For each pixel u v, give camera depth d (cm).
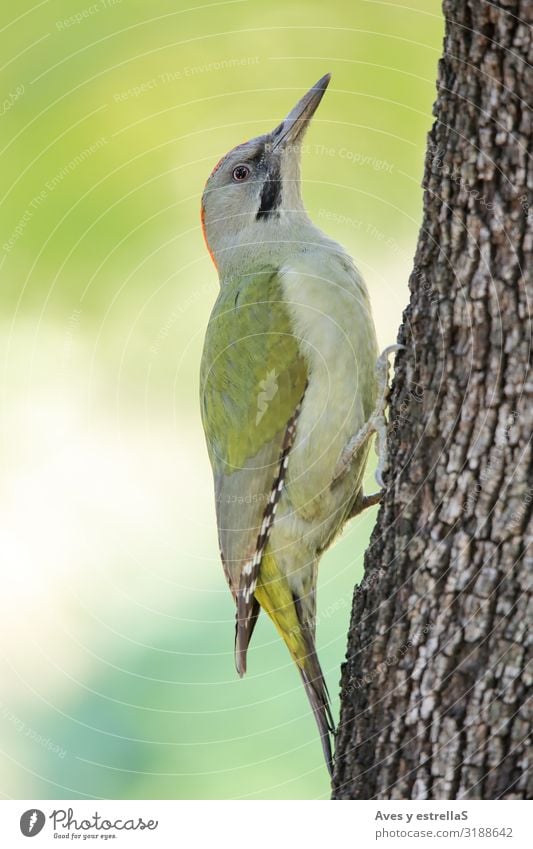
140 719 1098
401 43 1264
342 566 1095
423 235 577
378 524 609
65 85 1268
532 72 519
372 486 1076
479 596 545
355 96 1269
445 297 559
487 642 544
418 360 578
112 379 1280
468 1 530
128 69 1276
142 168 1278
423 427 571
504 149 531
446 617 554
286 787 1033
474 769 547
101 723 1098
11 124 1253
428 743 559
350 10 1274
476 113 538
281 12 1279
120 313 1279
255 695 1088
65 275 1265
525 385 532
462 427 551
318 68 1276
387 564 587
